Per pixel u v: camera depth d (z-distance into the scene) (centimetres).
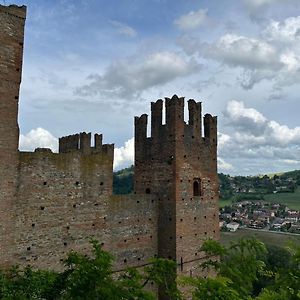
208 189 5103
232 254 3647
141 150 5062
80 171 3872
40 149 3778
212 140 5250
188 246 4706
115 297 2145
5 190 3225
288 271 2227
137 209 4478
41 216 3516
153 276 3094
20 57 3372
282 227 14850
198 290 2200
